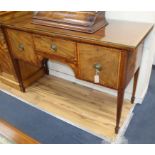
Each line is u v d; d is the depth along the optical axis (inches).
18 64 77.0
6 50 75.4
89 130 65.2
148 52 63.8
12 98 81.9
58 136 63.9
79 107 75.2
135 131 63.8
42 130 66.6
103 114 71.3
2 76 88.9
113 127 65.9
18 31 64.0
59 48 57.9
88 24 54.2
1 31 70.4
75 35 52.8
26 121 70.5
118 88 54.3
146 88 78.2
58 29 57.7
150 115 69.4
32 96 82.3
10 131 41.1
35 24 62.7
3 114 74.1
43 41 60.0
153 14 58.1
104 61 51.9
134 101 74.9
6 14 67.9
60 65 89.4
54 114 72.6
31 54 66.7
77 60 56.7
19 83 82.6
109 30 55.4
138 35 51.2
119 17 63.0
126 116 69.4
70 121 69.1
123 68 49.9
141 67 67.2
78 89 85.0
